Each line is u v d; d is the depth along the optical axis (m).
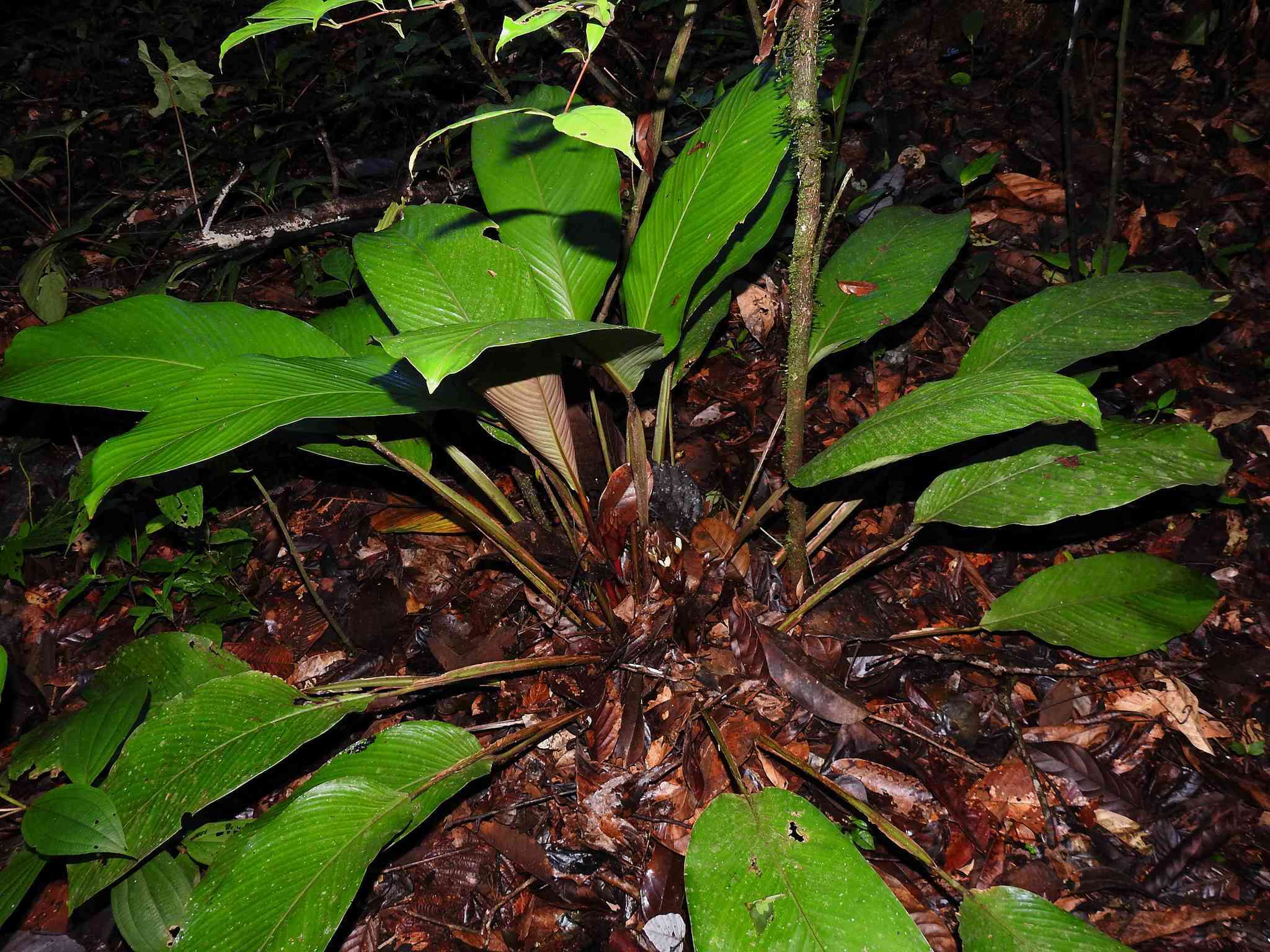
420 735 1.11
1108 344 1.14
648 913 1.09
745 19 2.06
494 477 1.54
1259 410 1.43
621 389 1.14
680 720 1.21
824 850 0.95
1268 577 1.30
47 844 0.98
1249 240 1.62
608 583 1.28
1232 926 1.05
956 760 1.19
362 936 1.13
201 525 1.42
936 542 1.41
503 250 1.21
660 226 1.20
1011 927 0.96
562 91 1.32
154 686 1.19
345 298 1.80
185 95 1.47
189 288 1.87
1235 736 1.18
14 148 2.34
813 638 1.28
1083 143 1.82
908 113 1.95
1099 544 1.37
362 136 2.20
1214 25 1.90
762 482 1.47
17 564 1.42
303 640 1.40
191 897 1.02
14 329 1.84
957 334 1.61
